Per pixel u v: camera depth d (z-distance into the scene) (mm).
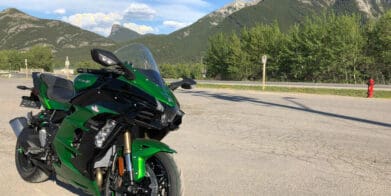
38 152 5203
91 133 4168
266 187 5711
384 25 49594
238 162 7016
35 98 5832
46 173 5457
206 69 76062
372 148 8375
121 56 4449
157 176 4094
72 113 4500
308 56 54375
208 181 5914
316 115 13516
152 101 3879
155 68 4359
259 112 14000
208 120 11812
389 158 7551
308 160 7266
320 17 55719
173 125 4051
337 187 5801
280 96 22906
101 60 3846
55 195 5254
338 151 8031
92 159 4180
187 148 7996
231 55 67438
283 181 6008
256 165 6852
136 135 4023
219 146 8250
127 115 3914
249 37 66562
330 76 54594
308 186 5809
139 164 3838
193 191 5469
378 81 51844
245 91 29094
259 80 65062
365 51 52281
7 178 5902
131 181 3881
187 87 4797
